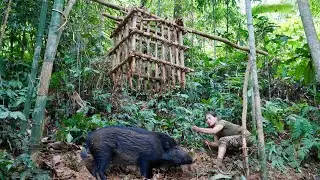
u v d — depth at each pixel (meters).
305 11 5.29
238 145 6.26
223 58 9.80
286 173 6.00
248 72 6.44
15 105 6.10
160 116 7.38
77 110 6.96
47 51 4.74
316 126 6.91
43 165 4.98
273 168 6.08
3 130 5.39
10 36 7.63
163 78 5.19
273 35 10.93
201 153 6.43
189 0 10.20
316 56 5.09
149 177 5.36
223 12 10.41
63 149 5.66
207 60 9.73
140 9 5.09
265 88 8.93
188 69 5.39
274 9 9.80
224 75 9.41
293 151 6.44
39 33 5.38
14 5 7.04
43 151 5.50
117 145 5.09
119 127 5.25
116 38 5.65
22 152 5.05
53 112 6.93
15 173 4.33
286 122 7.45
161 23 5.30
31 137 4.63
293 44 10.03
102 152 4.93
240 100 7.84
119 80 5.54
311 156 6.66
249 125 7.59
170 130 7.08
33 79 5.27
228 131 6.50
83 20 7.73
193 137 6.83
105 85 7.88
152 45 5.57
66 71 7.50
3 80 6.66
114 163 5.21
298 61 9.07
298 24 11.84
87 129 6.14
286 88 8.89
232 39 9.88
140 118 7.04
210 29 10.75
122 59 5.28
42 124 4.74
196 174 5.64
